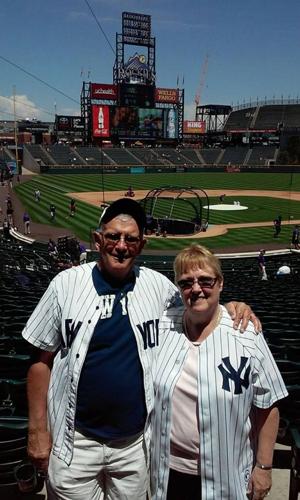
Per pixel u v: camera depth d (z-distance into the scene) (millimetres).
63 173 78500
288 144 101250
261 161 97562
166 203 45688
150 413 3016
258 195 53375
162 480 2967
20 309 8664
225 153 102375
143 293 3104
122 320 2938
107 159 90125
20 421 3654
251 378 2844
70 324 2924
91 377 2908
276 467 4516
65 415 2959
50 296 2984
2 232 31875
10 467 3836
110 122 94312
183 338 2990
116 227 2959
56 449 3000
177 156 97688
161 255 25438
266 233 32469
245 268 22609
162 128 98875
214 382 2768
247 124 127188
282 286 16000
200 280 2877
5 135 116438
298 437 3631
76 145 100062
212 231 33062
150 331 3035
